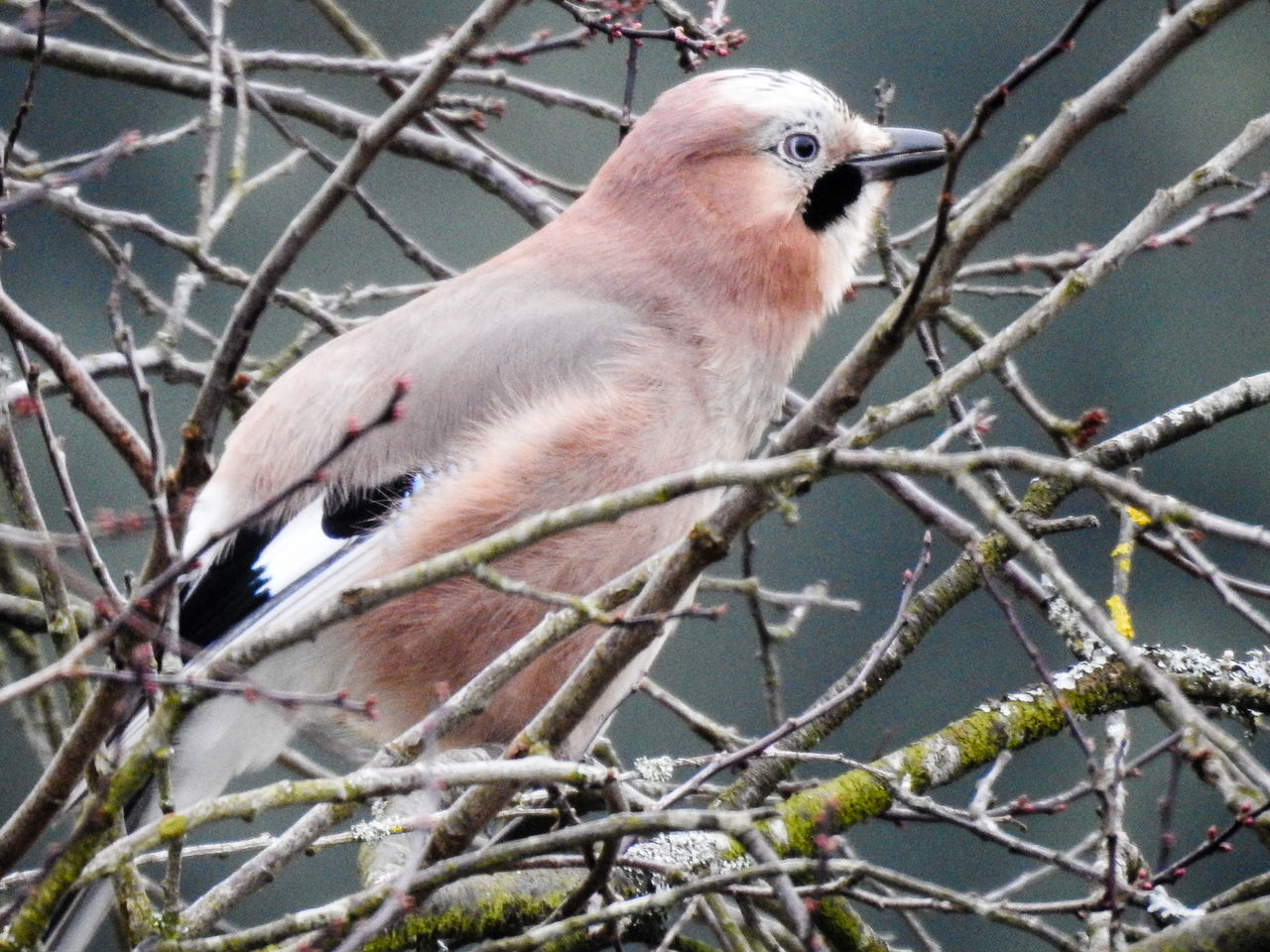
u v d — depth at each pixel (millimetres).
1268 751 16109
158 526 5500
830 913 7445
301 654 8000
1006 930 16938
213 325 18359
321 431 8164
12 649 8820
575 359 8336
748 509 5352
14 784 15328
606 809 7406
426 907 7039
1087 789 6992
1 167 6688
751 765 7480
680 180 8859
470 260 19750
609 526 8023
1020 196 5078
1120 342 21047
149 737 5305
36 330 5887
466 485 8008
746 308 8742
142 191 18203
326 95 19594
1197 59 21250
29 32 6980
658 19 17047
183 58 9469
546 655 8094
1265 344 21016
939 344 8570
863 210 9164
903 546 19312
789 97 8961
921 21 21375
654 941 7277
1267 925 5992
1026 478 19188
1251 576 19859
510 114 20844
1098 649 7621
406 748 6223
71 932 6496
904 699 18688
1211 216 7410
